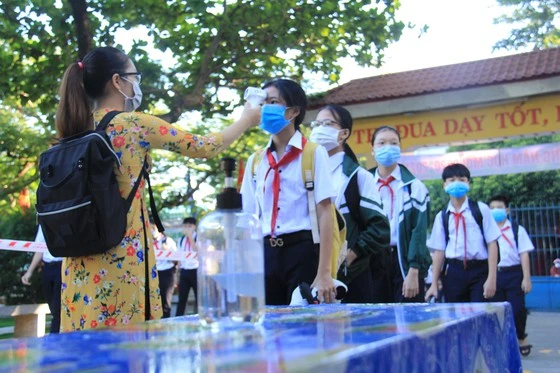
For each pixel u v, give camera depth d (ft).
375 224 15.02
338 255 12.59
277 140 12.71
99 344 5.01
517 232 26.22
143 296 9.39
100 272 9.12
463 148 74.59
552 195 67.05
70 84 9.59
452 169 21.50
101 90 10.02
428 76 38.96
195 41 33.96
